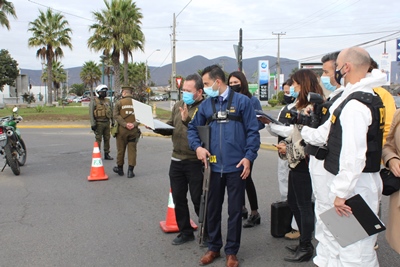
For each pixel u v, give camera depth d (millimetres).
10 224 5238
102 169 7875
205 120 4020
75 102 71312
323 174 3119
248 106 3838
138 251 4348
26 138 14664
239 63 15609
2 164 9594
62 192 6902
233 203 3855
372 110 2746
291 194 4094
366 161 2830
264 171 8477
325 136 3059
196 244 4527
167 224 5004
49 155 10805
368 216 2781
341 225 2881
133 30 31594
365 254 2887
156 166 9227
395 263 3969
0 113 27562
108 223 5270
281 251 4305
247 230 4969
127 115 7918
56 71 70625
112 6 31062
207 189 3939
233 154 3822
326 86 3885
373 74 2859
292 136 3930
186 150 4352
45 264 4023
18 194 6781
